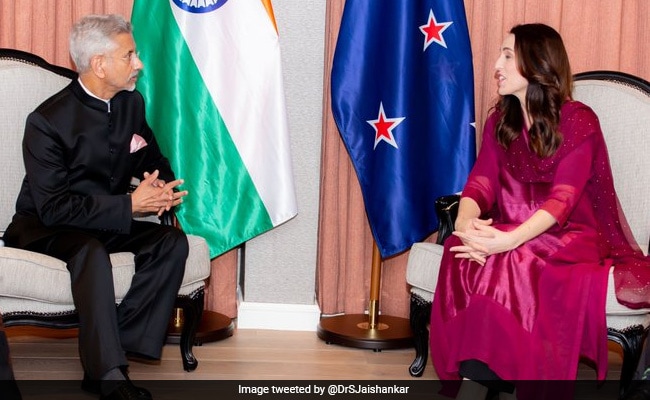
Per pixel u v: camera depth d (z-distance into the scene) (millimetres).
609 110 3262
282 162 3594
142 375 3168
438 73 3598
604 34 3898
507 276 2705
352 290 3969
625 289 2688
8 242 3004
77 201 2953
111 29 3006
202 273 3197
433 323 2848
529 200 2969
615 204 2990
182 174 3559
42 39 3783
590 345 2715
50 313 2779
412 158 3625
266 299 3895
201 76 3533
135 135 3188
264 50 3551
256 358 3432
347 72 3598
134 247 3008
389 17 3611
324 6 3777
